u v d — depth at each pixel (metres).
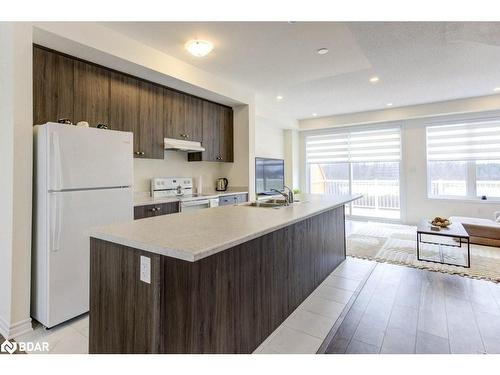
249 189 4.77
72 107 2.67
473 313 2.28
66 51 2.56
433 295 2.62
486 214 5.36
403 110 5.87
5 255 2.06
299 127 7.25
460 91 4.81
